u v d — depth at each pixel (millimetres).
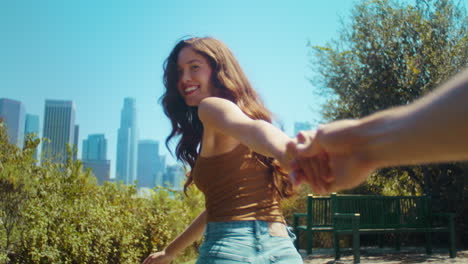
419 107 438
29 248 4180
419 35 10102
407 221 8320
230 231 1431
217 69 1800
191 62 1811
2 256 3916
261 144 880
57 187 5309
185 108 2107
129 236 5395
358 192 10773
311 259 7469
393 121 465
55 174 5559
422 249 8852
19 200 4270
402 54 10078
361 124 505
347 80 10562
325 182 590
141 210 6422
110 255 5105
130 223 5656
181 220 7547
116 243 5191
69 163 5828
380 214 8188
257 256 1403
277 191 1549
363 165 509
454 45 10086
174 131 2152
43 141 5582
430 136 417
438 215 8023
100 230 4941
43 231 4328
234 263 1379
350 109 10867
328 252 8398
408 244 9797
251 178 1499
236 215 1450
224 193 1484
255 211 1468
